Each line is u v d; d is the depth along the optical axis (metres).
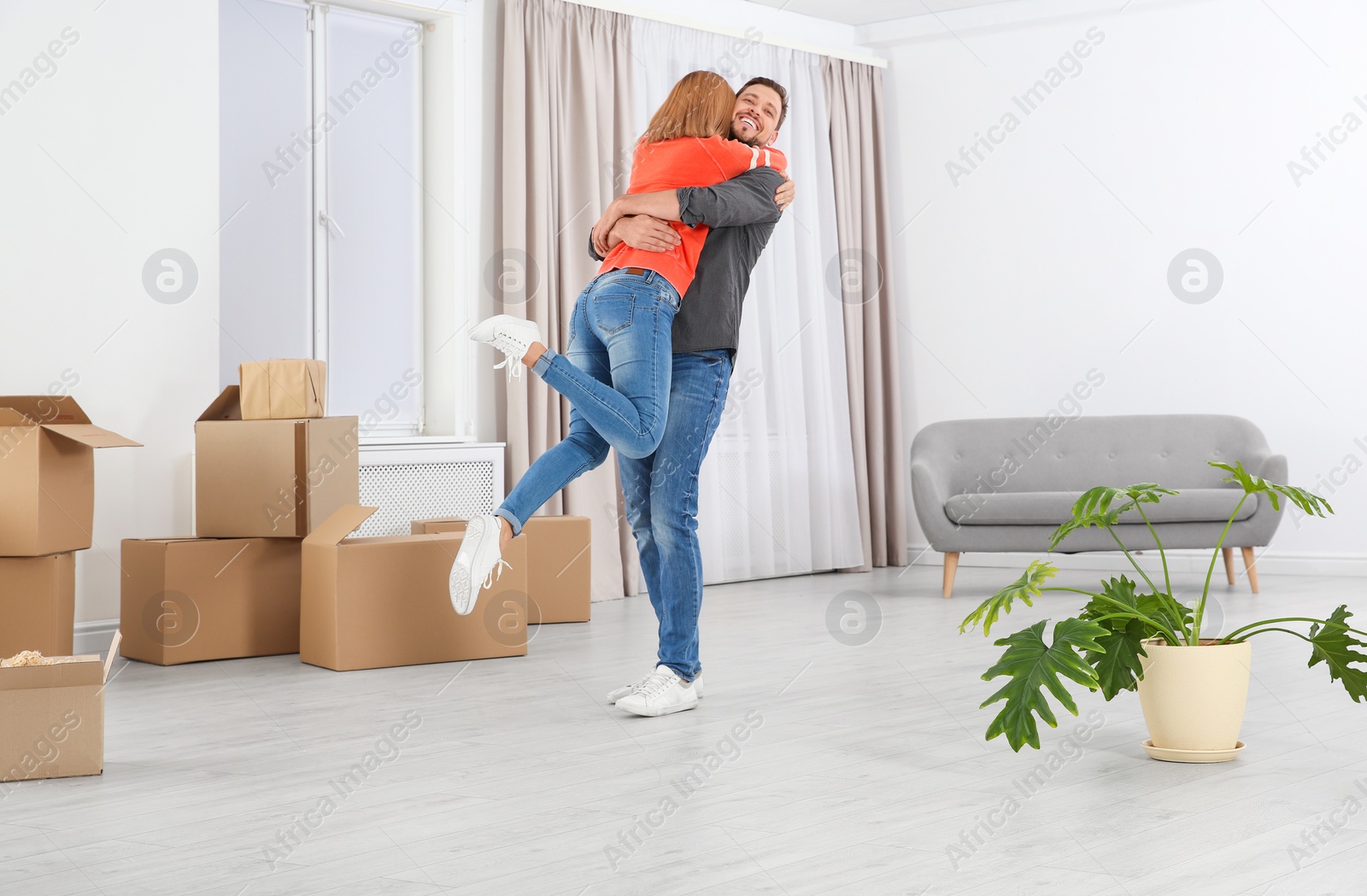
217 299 3.85
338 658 3.05
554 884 1.46
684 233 2.47
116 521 3.59
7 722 1.98
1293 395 5.15
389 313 4.63
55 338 3.50
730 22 5.50
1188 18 5.34
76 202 3.54
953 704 2.57
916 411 6.02
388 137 4.61
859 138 5.87
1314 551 5.11
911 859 1.53
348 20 4.49
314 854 1.58
